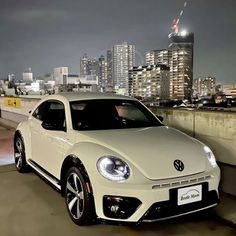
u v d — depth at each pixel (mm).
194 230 3482
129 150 3371
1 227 3553
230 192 4309
